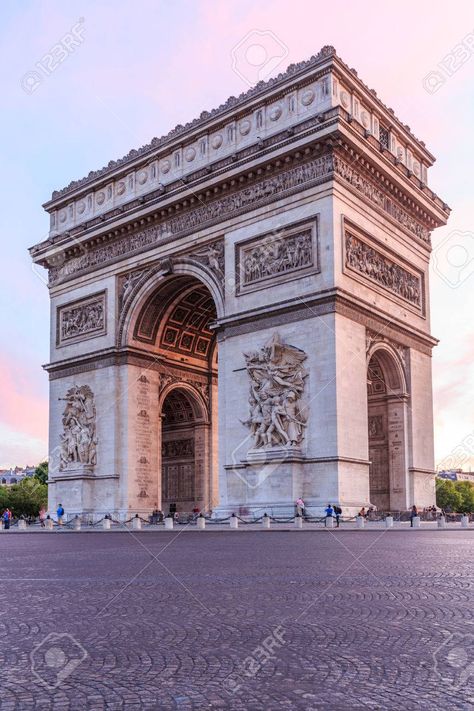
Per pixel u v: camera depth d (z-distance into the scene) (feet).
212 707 30.48
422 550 114.32
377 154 248.93
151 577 80.48
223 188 264.31
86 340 312.09
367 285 245.45
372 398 270.46
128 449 285.43
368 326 241.76
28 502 646.74
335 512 210.59
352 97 251.39
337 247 231.71
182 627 48.49
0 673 36.76
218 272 265.34
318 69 241.96
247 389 244.63
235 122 267.59
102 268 309.83
